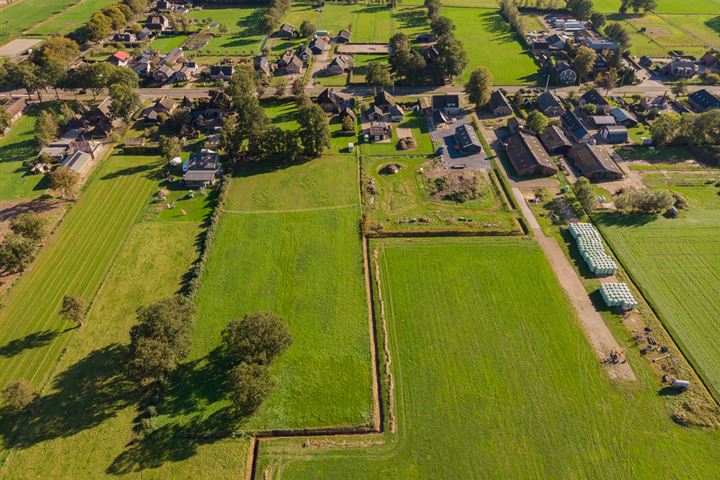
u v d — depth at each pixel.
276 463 62.19
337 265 91.75
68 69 165.88
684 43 194.88
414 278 88.81
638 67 174.50
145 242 97.62
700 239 95.88
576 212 104.50
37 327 80.31
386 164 122.69
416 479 60.19
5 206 107.44
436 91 161.88
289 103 155.12
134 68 176.25
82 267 91.69
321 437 65.38
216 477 61.06
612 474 60.25
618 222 101.19
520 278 88.50
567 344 76.25
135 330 70.06
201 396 69.81
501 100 147.25
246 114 123.62
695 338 76.81
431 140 133.50
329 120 145.75
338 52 194.62
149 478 60.88
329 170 120.31
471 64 180.88
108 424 66.62
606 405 67.69
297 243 96.94
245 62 185.75
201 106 143.75
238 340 68.75
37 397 69.88
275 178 117.31
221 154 126.31
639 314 81.19
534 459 61.88
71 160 118.62
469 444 63.59
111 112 141.50
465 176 115.19
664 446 63.03
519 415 66.69
